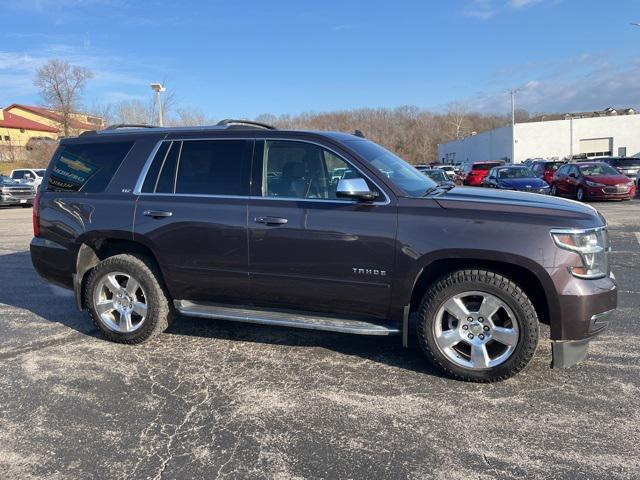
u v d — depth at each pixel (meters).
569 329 3.56
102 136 4.97
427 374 4.01
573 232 3.52
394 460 2.91
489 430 3.20
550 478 2.72
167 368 4.21
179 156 4.61
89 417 3.44
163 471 2.85
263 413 3.46
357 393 3.72
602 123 56.97
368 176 3.99
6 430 3.30
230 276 4.33
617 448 2.97
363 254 3.91
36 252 5.07
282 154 4.28
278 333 5.02
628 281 6.73
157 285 4.63
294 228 4.07
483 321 3.75
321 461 2.91
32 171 28.75
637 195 21.64
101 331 4.82
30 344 4.81
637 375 3.90
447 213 3.75
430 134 108.62
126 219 4.61
